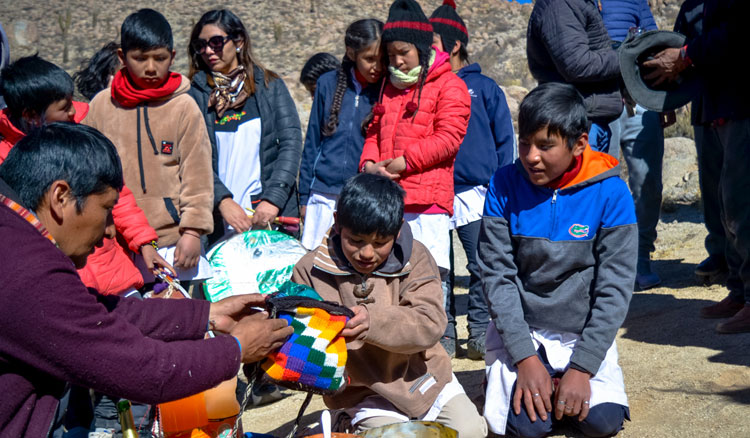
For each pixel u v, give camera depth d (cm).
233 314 273
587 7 488
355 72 468
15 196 216
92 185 221
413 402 313
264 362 268
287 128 482
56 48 3544
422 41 418
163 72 410
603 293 331
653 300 518
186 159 416
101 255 365
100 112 418
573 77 480
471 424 314
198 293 477
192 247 412
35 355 208
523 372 330
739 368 369
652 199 568
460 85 432
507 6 4434
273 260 317
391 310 296
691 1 505
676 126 1270
